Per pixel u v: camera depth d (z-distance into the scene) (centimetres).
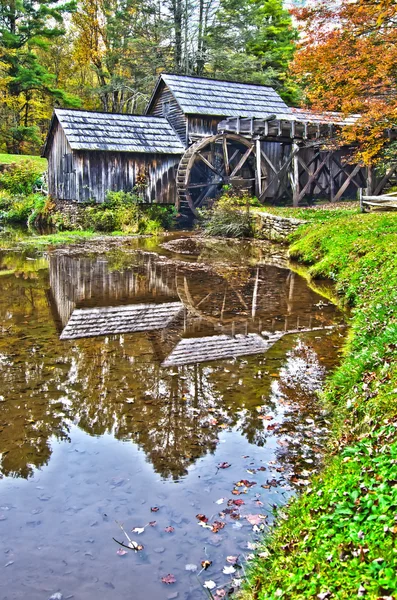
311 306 855
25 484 367
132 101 3672
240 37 3256
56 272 1209
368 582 228
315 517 298
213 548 300
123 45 3572
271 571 273
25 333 724
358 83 997
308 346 653
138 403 495
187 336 706
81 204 2042
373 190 1958
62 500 348
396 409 377
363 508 279
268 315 806
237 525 319
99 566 286
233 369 580
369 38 954
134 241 1731
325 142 1875
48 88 3400
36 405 491
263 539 305
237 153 2291
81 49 3856
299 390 521
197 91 2286
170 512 334
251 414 471
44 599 263
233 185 2014
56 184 2373
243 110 2294
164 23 3356
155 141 2153
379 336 550
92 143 2011
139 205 2119
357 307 767
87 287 1041
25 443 423
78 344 674
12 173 2800
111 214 1977
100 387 532
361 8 907
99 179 2056
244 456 402
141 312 840
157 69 3844
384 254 902
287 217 1529
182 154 2181
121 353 638
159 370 580
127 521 325
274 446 416
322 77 1045
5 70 3353
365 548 249
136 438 431
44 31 3328
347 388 491
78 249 1570
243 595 263
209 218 1934
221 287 1024
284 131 1962
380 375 449
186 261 1341
